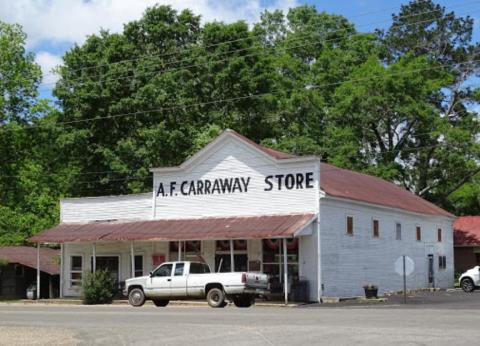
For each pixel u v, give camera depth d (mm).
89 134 53875
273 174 37062
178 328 19109
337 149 57781
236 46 57281
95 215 43031
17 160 58938
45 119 57500
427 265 47406
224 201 38469
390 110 58312
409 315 22156
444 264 50469
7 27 58125
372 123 60375
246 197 37750
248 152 38000
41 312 27922
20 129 55719
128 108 53719
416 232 46250
